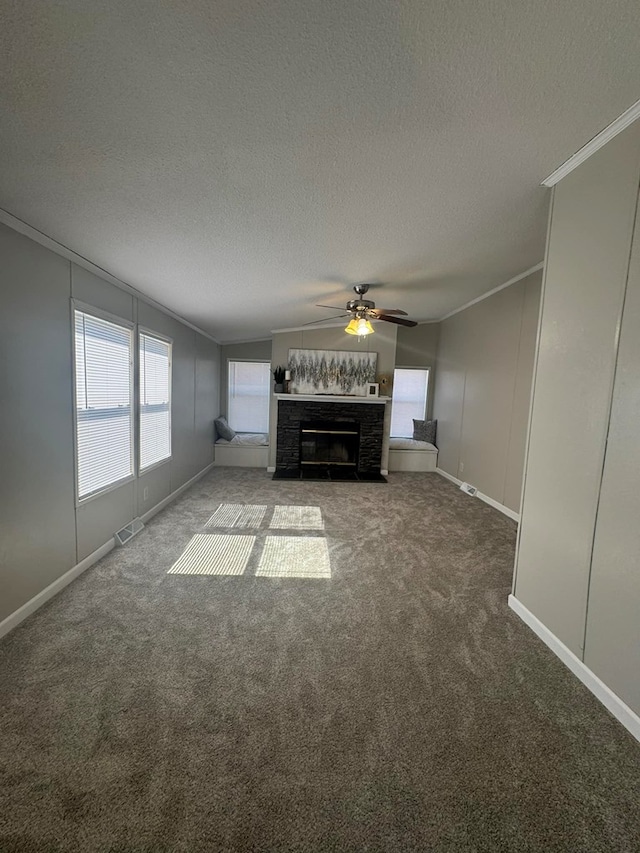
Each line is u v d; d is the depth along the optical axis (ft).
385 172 6.14
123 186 6.07
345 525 12.87
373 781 4.38
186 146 5.19
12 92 4.05
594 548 5.80
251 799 4.15
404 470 22.06
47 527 7.82
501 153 5.78
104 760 4.52
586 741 4.96
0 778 4.29
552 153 5.82
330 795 4.22
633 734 5.04
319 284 12.70
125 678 5.81
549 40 3.79
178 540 11.22
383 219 7.87
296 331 20.42
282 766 4.51
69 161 5.34
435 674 6.07
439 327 22.76
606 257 5.64
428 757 4.68
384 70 4.08
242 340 23.22
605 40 3.79
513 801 4.21
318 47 3.79
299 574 9.29
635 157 5.14
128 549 10.50
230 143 5.18
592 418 5.89
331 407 20.45
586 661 5.92
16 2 3.20
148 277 10.38
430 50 3.87
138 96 4.23
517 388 14.26
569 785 4.40
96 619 7.27
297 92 4.32
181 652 6.42
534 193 7.02
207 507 14.42
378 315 13.65
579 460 6.15
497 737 4.98
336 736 4.93
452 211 7.61
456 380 19.90
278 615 7.57
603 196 5.67
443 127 5.08
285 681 5.85
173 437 15.19
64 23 3.38
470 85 4.34
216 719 5.13
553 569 6.71
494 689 5.80
